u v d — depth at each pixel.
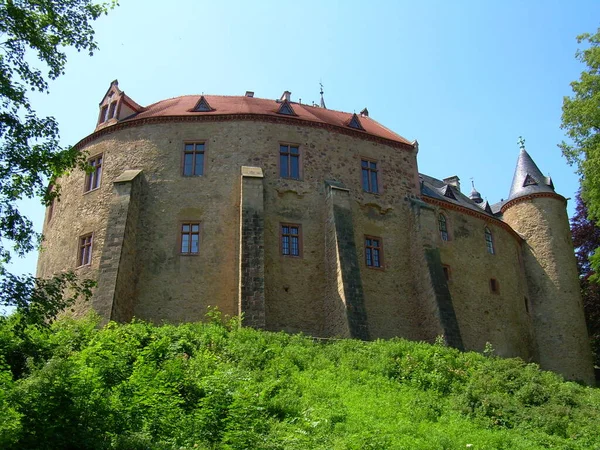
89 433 12.11
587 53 29.95
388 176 35.62
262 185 30.55
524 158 47.41
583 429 17.64
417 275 33.44
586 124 29.14
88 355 15.91
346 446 14.20
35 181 15.33
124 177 31.12
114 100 35.62
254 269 28.08
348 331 28.08
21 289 14.38
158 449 12.33
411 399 18.89
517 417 18.38
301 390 18.48
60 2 16.12
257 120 33.66
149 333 21.75
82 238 32.19
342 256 30.12
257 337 23.61
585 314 46.22
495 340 37.09
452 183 50.31
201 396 15.81
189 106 35.59
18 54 15.24
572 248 44.34
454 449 15.10
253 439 13.64
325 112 39.25
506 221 45.91
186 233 31.06
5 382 12.49
